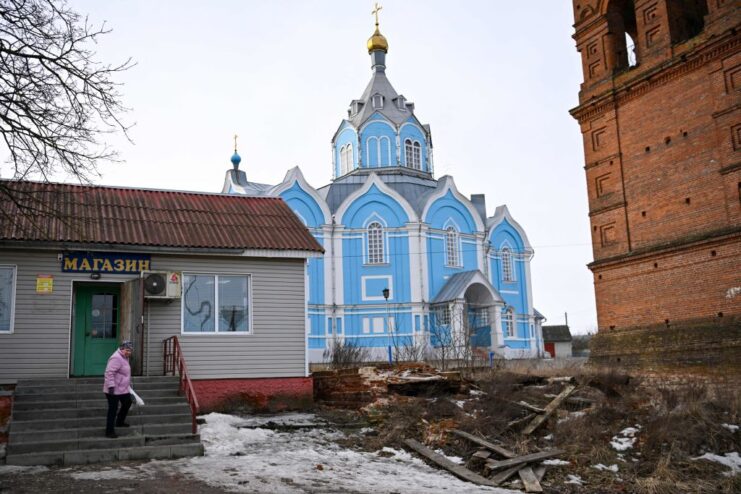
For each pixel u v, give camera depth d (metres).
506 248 54.47
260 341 19.31
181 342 18.56
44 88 13.20
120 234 18.52
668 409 16.67
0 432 14.57
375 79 56.12
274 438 15.48
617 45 27.55
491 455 14.50
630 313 25.66
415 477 12.89
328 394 20.11
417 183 51.44
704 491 13.34
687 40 24.16
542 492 12.88
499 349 46.94
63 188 20.05
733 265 22.17
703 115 23.61
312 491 11.31
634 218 25.92
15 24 12.81
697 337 23.00
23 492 10.65
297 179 46.53
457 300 45.50
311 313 45.16
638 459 14.79
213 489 11.10
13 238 16.91
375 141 53.19
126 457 13.42
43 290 17.47
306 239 20.48
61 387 16.05
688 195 23.92
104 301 18.69
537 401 18.02
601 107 27.50
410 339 45.12
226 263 19.41
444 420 16.28
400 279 46.81
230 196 22.86
